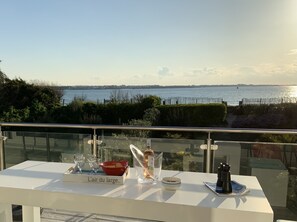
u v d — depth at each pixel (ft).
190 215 4.12
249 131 8.30
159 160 5.31
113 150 9.01
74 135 9.46
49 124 9.73
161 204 4.22
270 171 7.83
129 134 10.36
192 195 4.50
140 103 31.94
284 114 30.40
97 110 32.68
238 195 4.51
